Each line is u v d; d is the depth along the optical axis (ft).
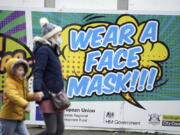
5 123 20.72
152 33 29.01
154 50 29.09
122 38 29.01
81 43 29.09
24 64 20.61
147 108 29.40
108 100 29.35
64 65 29.17
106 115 29.43
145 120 29.43
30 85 28.94
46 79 20.80
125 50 29.07
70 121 29.50
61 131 21.94
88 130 29.71
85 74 29.22
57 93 20.88
